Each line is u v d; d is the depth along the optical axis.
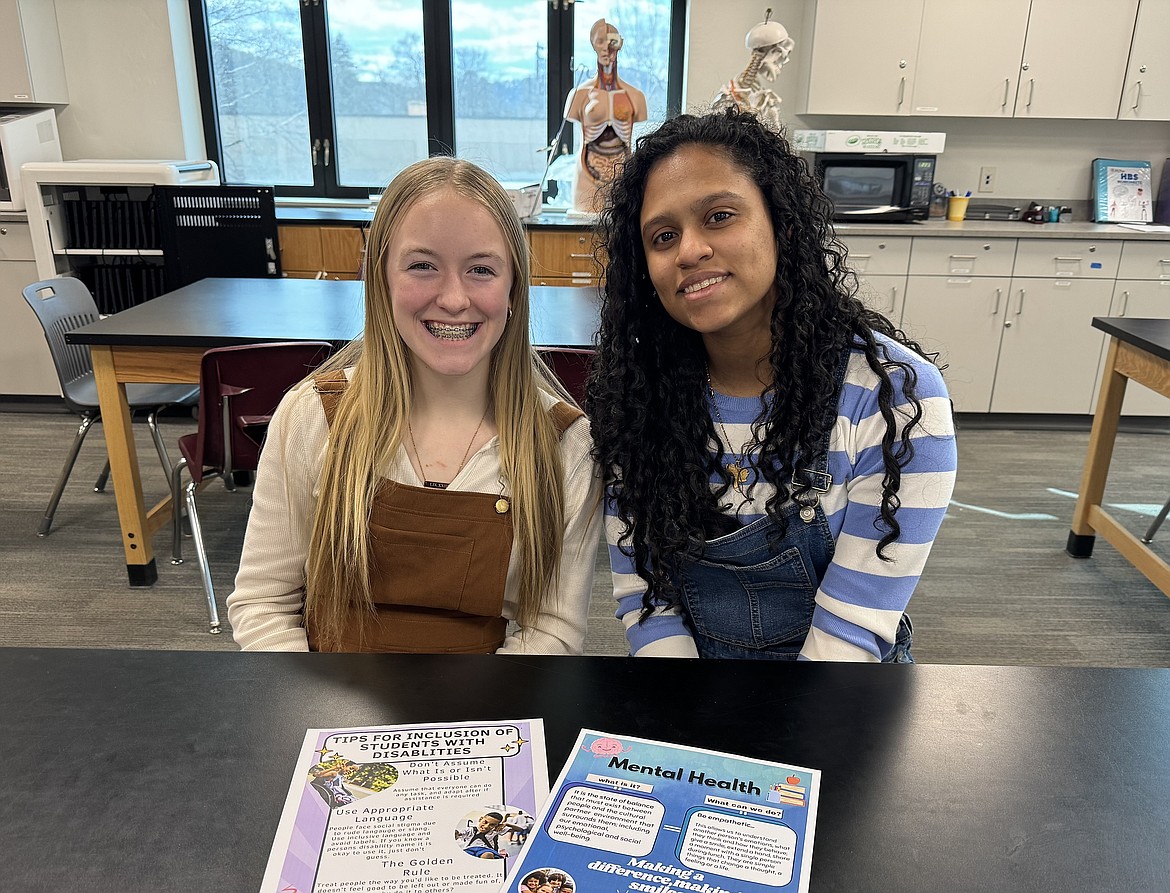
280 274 4.00
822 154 4.25
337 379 1.26
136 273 4.23
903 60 4.19
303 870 0.63
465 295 1.11
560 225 4.06
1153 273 4.11
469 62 4.71
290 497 1.23
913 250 4.12
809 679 0.87
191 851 0.64
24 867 0.62
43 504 3.20
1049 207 4.64
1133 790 0.71
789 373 1.08
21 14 4.07
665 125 1.09
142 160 4.59
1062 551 3.01
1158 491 3.52
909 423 1.05
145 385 2.97
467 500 1.16
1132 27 4.09
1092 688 0.86
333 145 4.81
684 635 1.21
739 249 1.01
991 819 0.68
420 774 0.72
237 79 4.70
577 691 0.84
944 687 0.86
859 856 0.65
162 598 2.54
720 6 4.45
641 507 1.15
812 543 1.14
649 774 0.73
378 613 1.21
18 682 0.83
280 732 0.77
